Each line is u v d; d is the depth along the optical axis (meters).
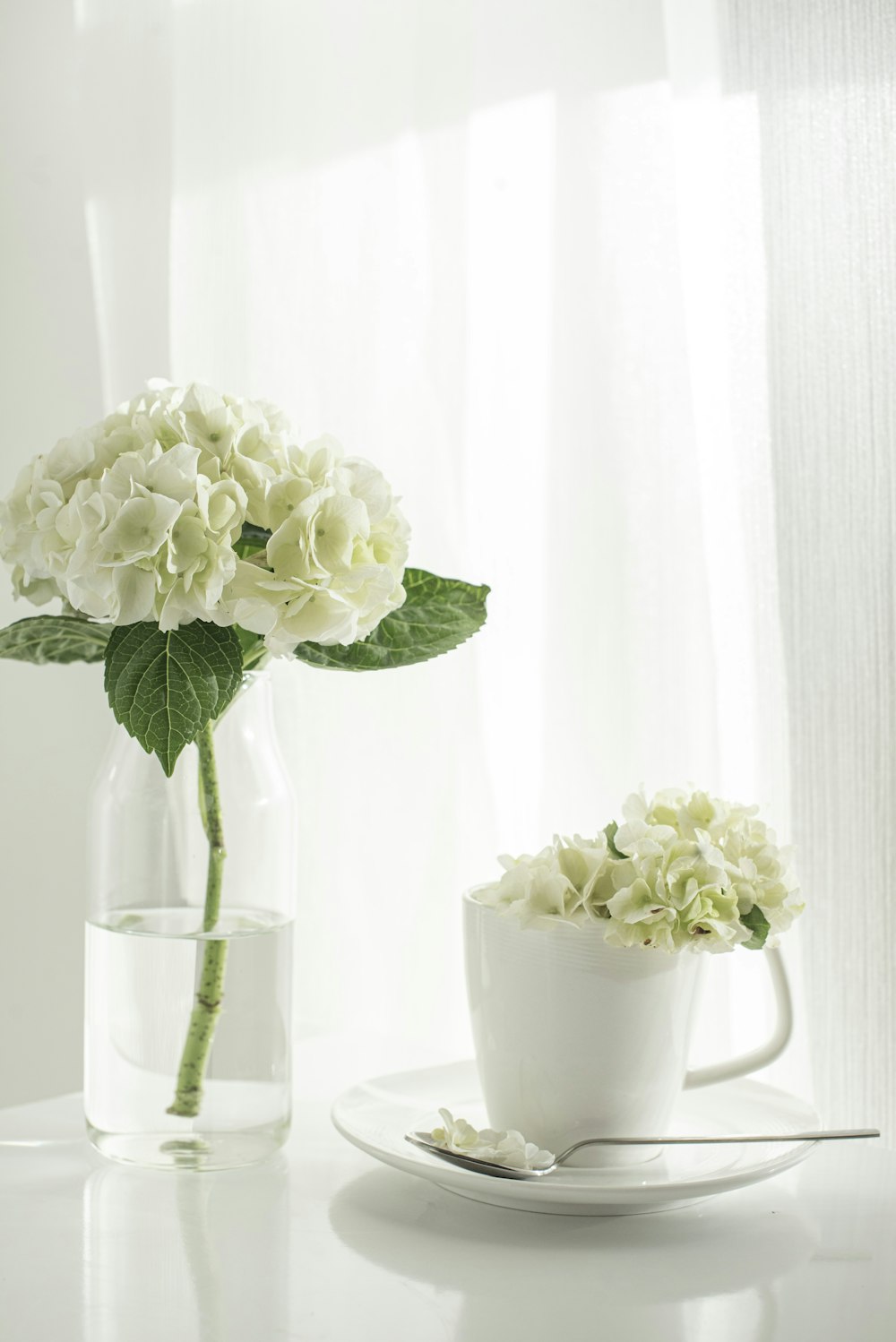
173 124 1.24
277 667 1.19
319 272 1.19
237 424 0.63
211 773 0.68
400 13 1.17
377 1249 0.57
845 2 0.95
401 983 1.15
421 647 0.70
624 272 1.06
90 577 0.58
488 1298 0.52
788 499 0.95
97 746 1.32
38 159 1.32
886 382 0.93
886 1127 0.92
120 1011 0.68
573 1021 0.62
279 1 1.21
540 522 1.10
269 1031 0.69
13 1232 0.59
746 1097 0.75
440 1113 0.65
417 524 1.15
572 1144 0.63
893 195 0.93
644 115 1.05
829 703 0.93
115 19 1.27
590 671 1.07
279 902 0.70
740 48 0.99
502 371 1.12
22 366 1.33
